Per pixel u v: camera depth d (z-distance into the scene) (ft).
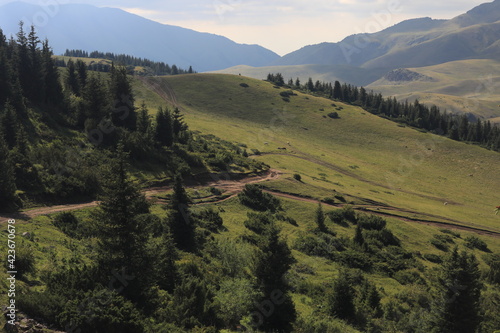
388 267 180.45
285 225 212.43
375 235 220.84
